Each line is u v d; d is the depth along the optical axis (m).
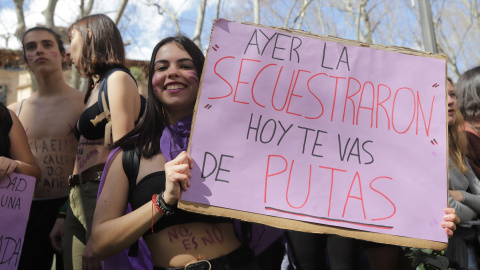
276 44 2.46
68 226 3.37
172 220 2.33
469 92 4.30
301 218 2.25
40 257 3.71
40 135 3.87
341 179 2.33
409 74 2.52
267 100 2.37
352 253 3.20
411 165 2.40
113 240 2.24
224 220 2.41
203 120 2.30
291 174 2.30
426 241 2.31
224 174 2.24
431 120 2.47
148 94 2.54
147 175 2.38
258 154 2.30
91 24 3.47
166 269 2.28
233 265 2.33
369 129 2.42
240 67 2.39
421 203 2.35
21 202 3.04
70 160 3.86
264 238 2.63
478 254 3.64
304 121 2.38
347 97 2.45
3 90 22.45
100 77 3.43
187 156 2.22
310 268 3.23
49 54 3.97
